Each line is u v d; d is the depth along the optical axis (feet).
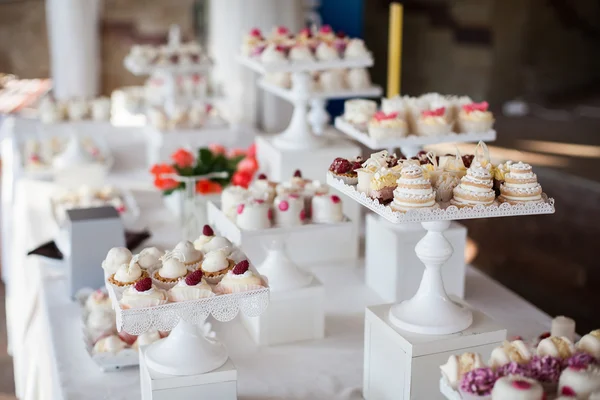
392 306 6.84
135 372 7.32
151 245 10.44
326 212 8.17
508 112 28.89
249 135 14.44
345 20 22.29
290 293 7.84
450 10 27.68
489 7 28.22
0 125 19.16
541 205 6.34
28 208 11.64
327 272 9.98
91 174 12.23
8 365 11.81
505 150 23.07
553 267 15.23
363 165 6.88
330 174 7.13
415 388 6.33
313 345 8.00
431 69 27.94
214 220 8.83
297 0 17.10
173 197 11.71
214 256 6.43
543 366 5.23
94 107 14.40
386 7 25.50
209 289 6.07
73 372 7.29
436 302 6.59
